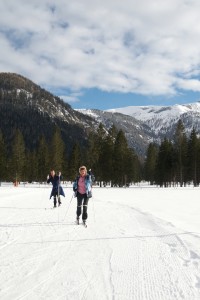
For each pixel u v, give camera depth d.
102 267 6.62
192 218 15.48
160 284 5.68
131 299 4.97
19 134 93.88
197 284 5.71
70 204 20.78
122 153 76.38
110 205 20.97
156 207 21.28
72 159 86.12
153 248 8.43
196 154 75.75
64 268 6.47
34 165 97.56
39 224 11.93
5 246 8.23
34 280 5.70
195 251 8.12
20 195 30.42
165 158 79.44
